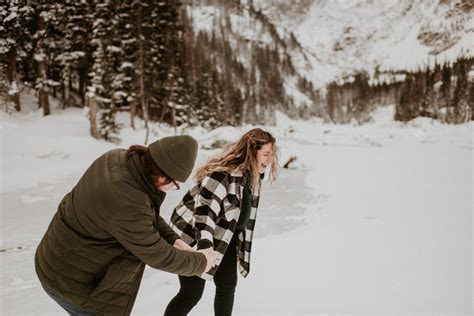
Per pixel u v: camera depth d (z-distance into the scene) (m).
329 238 5.03
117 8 24.73
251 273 3.78
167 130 27.80
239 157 2.29
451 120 49.62
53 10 22.03
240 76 94.56
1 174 11.34
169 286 3.52
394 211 6.62
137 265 1.61
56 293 1.53
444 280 3.46
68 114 23.92
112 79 22.75
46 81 22.84
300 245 4.75
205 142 21.58
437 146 26.22
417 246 4.53
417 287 3.31
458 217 6.02
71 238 1.48
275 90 104.25
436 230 5.26
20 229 5.93
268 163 2.38
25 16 21.25
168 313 2.24
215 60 84.19
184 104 31.00
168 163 1.44
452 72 60.38
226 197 2.24
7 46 20.92
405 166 14.12
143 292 3.38
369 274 3.67
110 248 1.50
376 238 4.94
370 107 90.44
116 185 1.43
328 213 6.75
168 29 29.56
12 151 14.85
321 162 15.92
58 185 10.33
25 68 26.28
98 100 20.02
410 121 59.00
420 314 2.80
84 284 1.52
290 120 91.75
